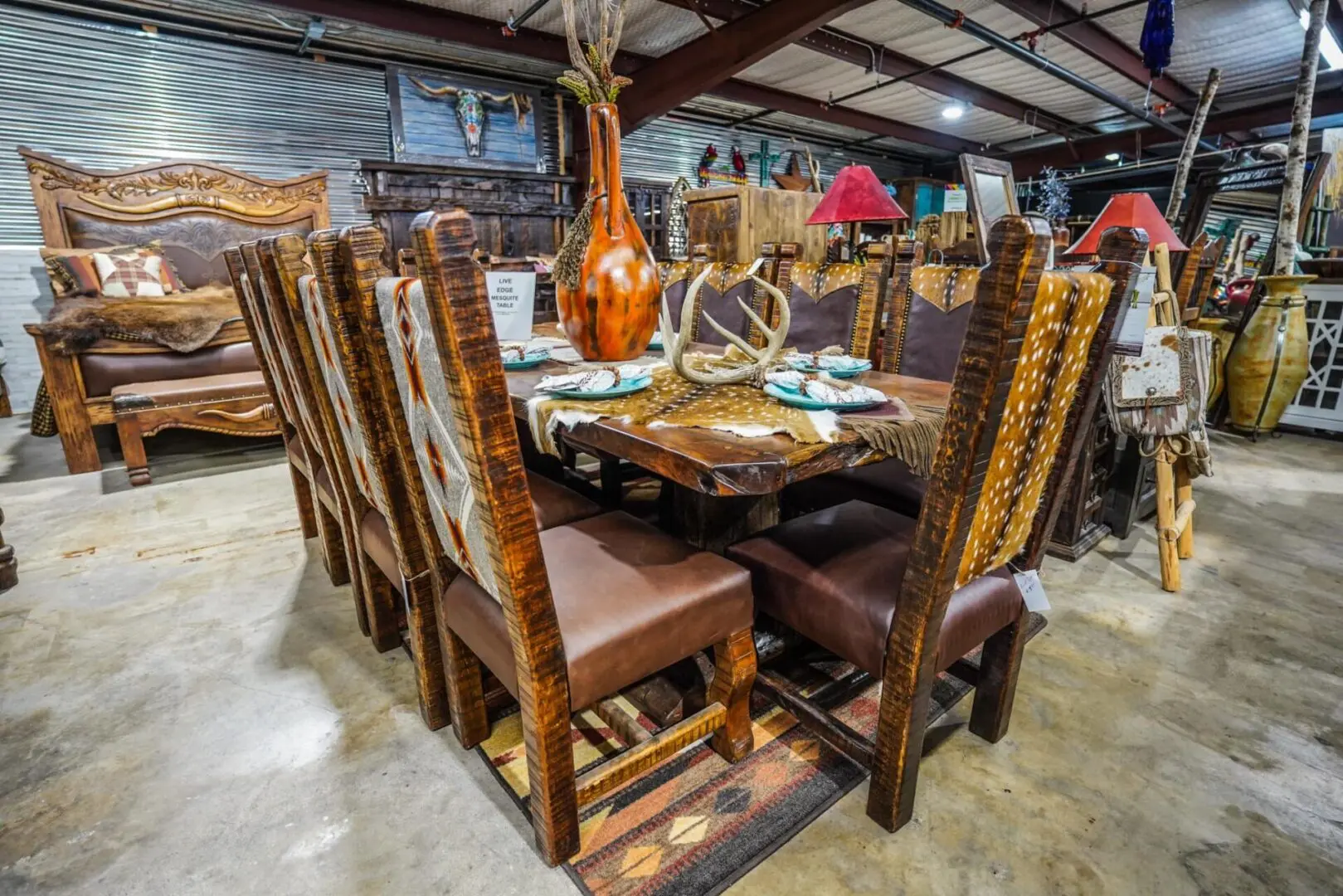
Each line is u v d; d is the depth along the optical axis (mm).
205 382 3375
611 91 1479
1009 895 1080
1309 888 1095
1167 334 1945
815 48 5449
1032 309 838
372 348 1030
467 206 5223
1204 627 1893
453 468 937
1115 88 6941
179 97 4629
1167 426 1985
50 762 1377
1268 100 7156
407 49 5234
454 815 1245
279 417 2244
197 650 1786
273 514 2783
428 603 1382
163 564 2305
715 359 1867
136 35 4414
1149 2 3977
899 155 9898
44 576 2213
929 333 2027
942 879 1109
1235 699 1575
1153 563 2309
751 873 1123
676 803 1263
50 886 1100
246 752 1407
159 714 1525
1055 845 1174
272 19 4539
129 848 1173
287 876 1120
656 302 1603
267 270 1372
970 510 960
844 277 2240
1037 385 947
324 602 2043
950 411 913
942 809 1253
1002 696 1378
